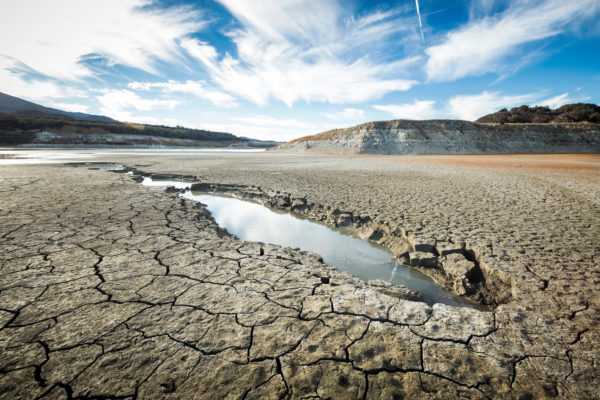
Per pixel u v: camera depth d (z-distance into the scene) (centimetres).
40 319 213
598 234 455
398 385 165
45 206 566
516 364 181
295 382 165
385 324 219
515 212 596
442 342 200
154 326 210
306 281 289
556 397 159
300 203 716
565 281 303
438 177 1174
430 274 380
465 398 158
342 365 177
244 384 162
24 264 307
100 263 316
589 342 202
